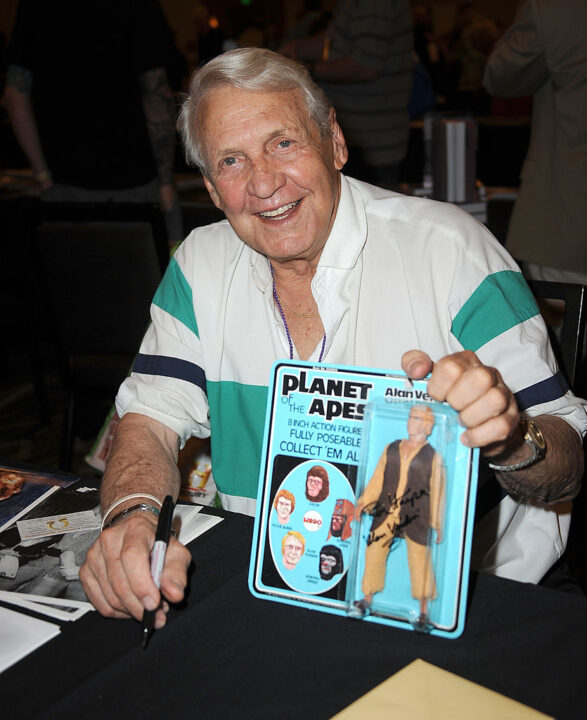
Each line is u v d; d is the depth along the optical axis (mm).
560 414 1004
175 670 729
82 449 3016
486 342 1032
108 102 2756
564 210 2346
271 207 1002
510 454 864
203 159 1045
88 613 821
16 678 727
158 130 2855
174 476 1042
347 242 1082
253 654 747
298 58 3389
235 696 694
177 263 1243
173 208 3066
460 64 7621
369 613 777
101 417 2867
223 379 1189
